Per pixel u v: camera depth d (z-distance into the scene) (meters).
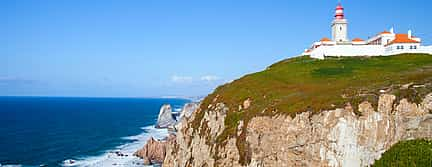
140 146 119.88
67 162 96.25
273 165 49.62
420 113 45.31
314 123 47.91
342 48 93.25
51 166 92.12
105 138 137.88
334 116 47.03
